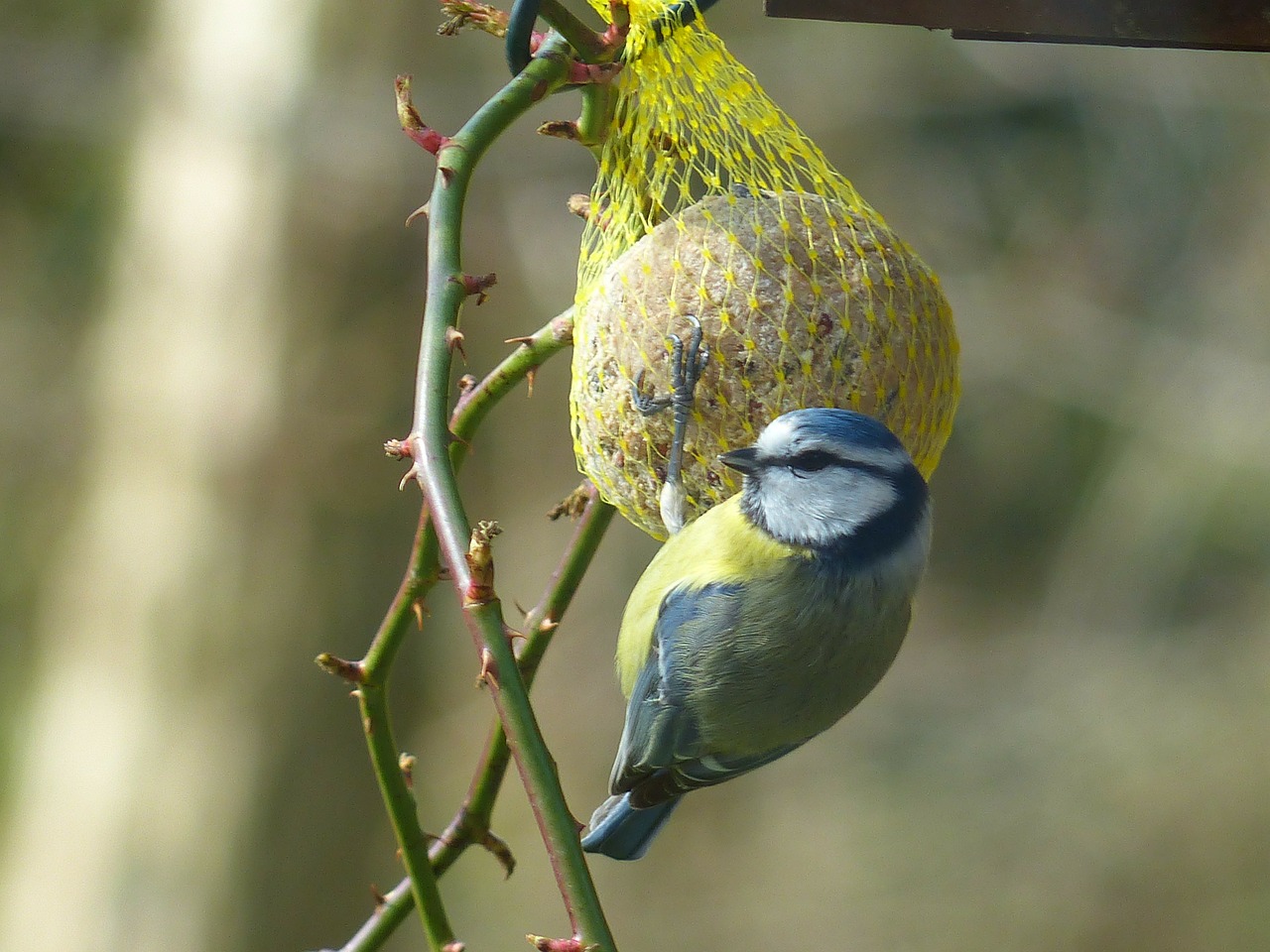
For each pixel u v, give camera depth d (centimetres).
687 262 579
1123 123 1662
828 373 572
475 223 1507
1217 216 1623
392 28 1296
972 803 1688
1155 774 1616
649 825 655
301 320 1252
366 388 1259
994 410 1716
